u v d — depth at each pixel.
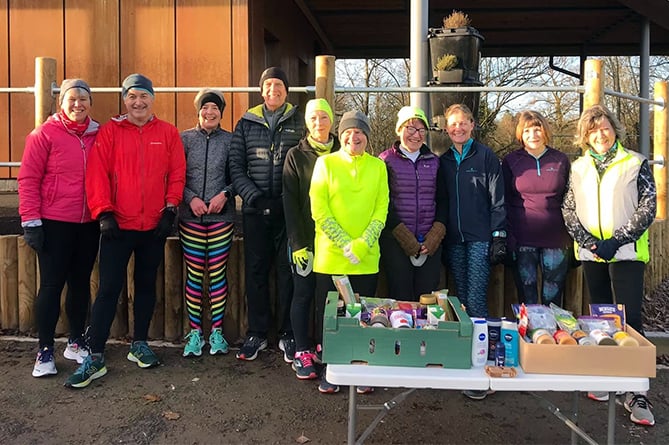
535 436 3.10
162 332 4.47
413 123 3.58
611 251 3.22
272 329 4.35
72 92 3.58
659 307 5.41
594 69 4.36
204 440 3.01
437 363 2.50
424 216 3.62
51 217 3.60
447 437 3.08
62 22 6.17
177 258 4.41
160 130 3.73
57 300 3.72
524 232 3.62
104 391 3.53
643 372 2.42
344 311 2.79
